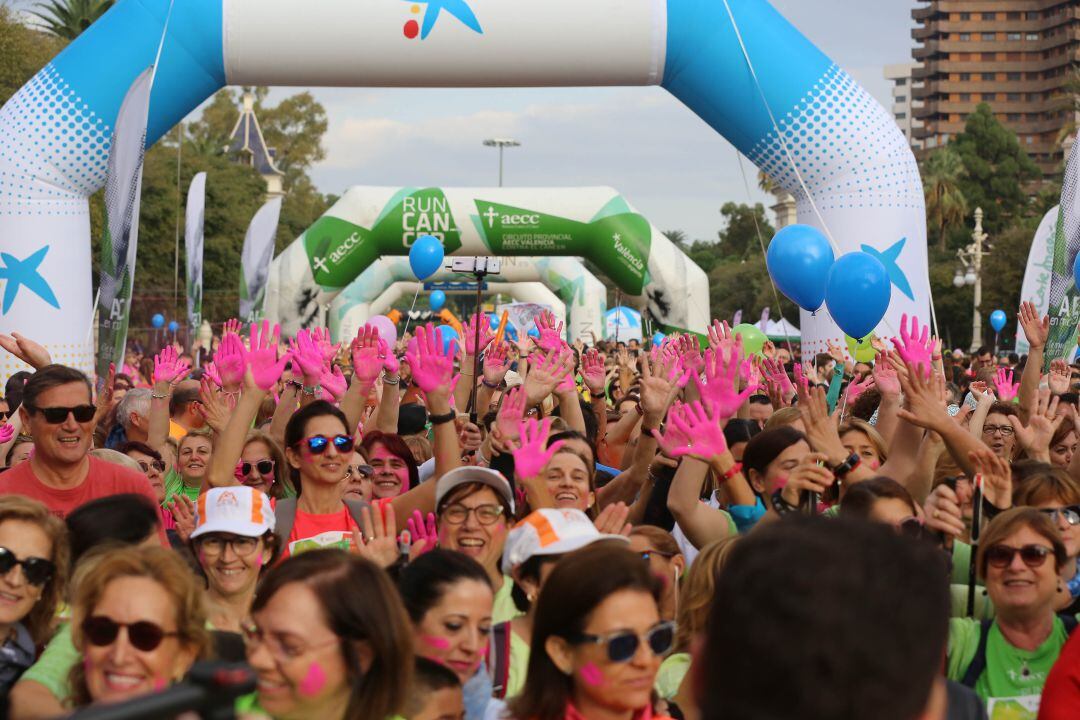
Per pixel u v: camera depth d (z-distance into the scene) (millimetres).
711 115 13445
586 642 2758
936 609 1393
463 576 3344
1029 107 146625
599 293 31141
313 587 2754
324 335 8078
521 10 12984
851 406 8906
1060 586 4250
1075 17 140625
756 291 69562
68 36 43219
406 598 3324
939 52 147875
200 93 13273
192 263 18719
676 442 5039
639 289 23766
